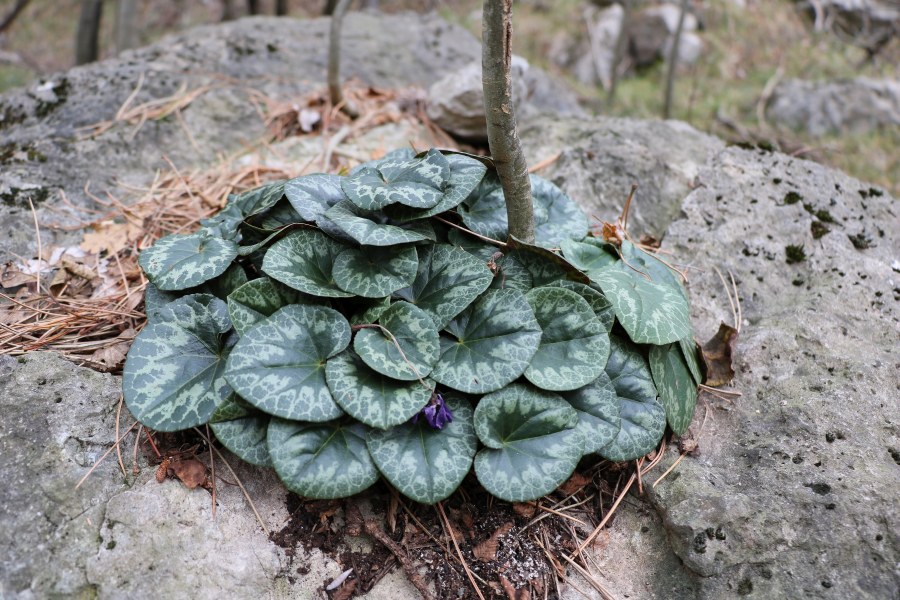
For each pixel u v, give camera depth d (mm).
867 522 538
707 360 639
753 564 540
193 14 1909
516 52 1549
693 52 1510
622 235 685
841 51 1571
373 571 555
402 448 542
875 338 646
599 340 570
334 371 546
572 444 553
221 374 565
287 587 543
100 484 544
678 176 789
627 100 1372
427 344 555
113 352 613
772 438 593
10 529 520
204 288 608
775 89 1342
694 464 593
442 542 562
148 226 716
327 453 536
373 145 833
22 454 544
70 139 777
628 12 1227
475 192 648
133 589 515
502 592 548
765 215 737
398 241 549
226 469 567
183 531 538
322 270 587
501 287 601
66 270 665
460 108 848
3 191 718
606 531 582
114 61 886
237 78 887
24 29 1863
